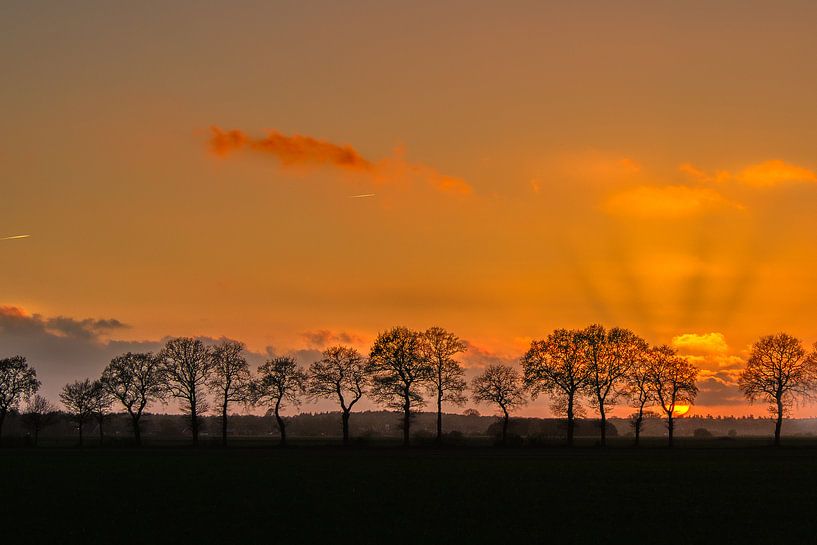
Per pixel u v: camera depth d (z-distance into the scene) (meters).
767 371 119.75
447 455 101.25
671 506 49.22
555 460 90.12
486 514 46.34
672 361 121.25
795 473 71.06
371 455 102.00
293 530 41.59
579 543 38.41
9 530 41.88
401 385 119.44
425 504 50.31
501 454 103.44
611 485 60.72
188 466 81.62
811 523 43.47
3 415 143.88
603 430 121.44
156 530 41.69
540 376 120.81
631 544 38.16
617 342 122.31
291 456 100.19
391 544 38.25
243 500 52.41
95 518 45.38
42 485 61.97
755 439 188.25
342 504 50.41
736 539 39.31
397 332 121.44
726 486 60.00
